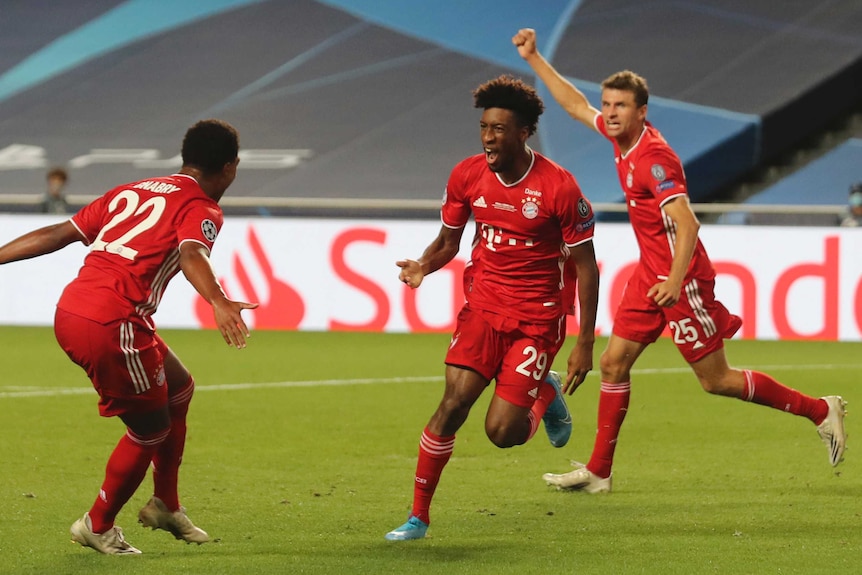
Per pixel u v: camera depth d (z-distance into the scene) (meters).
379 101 74.62
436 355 44.53
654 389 36.19
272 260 51.53
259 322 51.78
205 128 16.80
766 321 48.44
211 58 81.00
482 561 16.34
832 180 68.19
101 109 76.88
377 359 43.28
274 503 20.62
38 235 16.84
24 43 84.19
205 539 17.47
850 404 32.88
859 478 23.02
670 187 20.12
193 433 28.23
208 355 44.25
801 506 20.33
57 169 55.19
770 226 48.34
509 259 18.55
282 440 27.39
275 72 78.81
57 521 18.92
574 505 20.48
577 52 75.25
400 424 29.70
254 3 86.06
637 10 78.75
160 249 16.14
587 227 18.41
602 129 23.05
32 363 41.97
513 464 24.62
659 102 69.44
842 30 73.50
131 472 16.42
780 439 27.66
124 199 16.56
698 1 79.06
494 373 18.64
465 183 18.84
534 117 18.06
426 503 17.92
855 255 47.75
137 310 16.11
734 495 21.36
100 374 16.05
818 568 15.93
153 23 85.06
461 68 76.75
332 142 71.00
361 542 17.61
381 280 50.91
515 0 80.94
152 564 16.16
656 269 21.48
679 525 18.81
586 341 18.73
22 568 15.89
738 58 72.31
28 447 26.05
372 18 82.75
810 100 68.75
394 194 65.50
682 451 26.12
